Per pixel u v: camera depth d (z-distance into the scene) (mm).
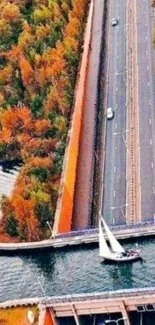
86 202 180500
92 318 144500
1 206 179000
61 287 153125
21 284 158500
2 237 173125
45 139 192125
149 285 144250
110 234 150375
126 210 174875
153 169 183750
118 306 140500
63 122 195000
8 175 192000
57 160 186125
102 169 190875
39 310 143625
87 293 143875
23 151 190875
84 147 198000
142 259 151375
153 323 139875
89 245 162000
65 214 173250
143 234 156875
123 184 183125
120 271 150750
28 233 169250
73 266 157875
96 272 153250
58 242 164250
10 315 144875
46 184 179250
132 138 197125
